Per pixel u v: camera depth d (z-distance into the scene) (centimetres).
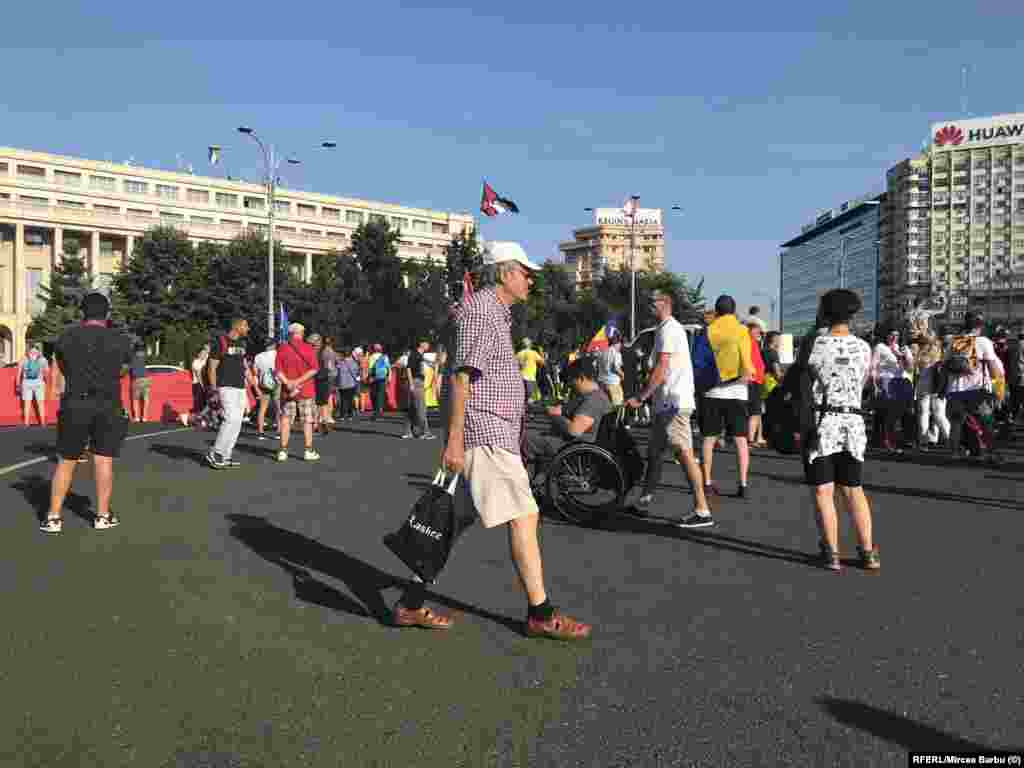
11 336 8612
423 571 422
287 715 320
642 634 421
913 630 427
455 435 407
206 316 6375
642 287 6238
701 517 721
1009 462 1191
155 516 730
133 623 430
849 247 16862
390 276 4762
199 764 281
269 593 488
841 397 565
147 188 10344
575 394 767
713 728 309
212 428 1791
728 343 874
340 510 770
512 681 355
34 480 948
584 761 283
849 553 609
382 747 294
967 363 1184
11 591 487
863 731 307
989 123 14275
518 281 420
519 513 410
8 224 8650
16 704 329
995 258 14250
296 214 11662
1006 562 580
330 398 1733
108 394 671
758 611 462
